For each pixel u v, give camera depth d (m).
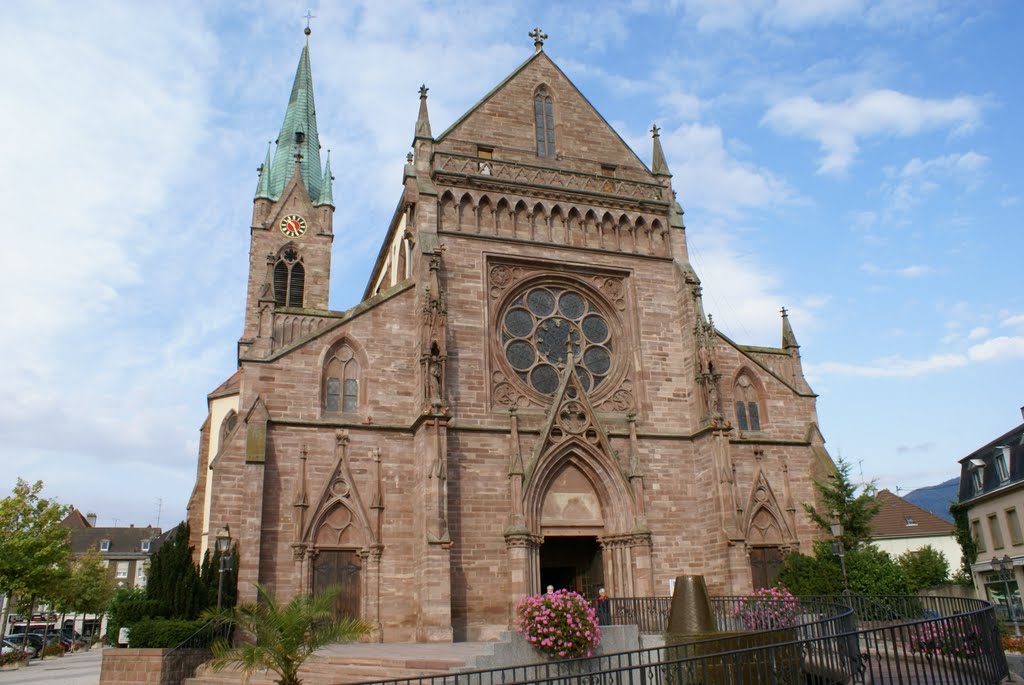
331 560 41.53
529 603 30.38
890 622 33.88
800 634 27.08
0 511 65.69
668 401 50.19
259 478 40.38
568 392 47.75
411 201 50.53
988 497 66.88
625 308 52.03
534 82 55.28
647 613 42.12
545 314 50.59
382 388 45.12
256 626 26.75
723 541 45.72
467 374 46.22
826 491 48.62
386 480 43.47
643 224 53.69
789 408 52.91
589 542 48.00
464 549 42.84
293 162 94.00
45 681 45.53
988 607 22.67
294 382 43.66
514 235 50.12
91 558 105.75
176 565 38.09
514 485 43.97
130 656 34.62
